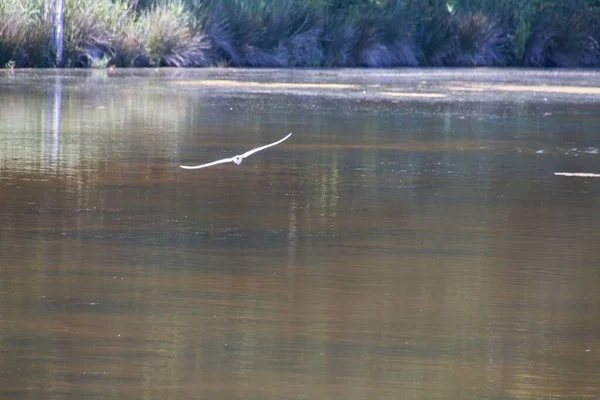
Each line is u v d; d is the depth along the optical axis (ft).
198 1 557.74
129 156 182.60
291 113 276.21
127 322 87.10
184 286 98.63
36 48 469.98
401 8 637.71
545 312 92.73
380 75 497.87
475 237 123.13
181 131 224.53
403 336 85.05
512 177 170.40
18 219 127.13
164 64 521.24
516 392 73.46
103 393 71.67
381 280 102.42
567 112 304.09
